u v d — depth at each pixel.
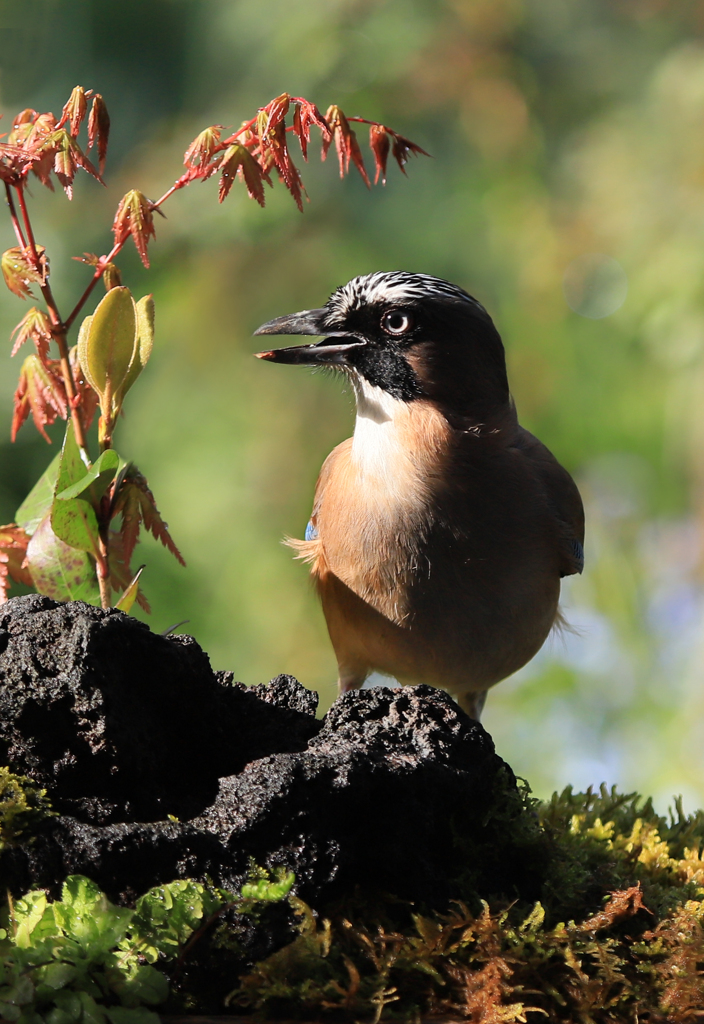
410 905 4.59
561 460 18.30
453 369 7.07
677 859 6.31
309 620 17.64
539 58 18.81
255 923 4.29
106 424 5.88
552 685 18.53
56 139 5.69
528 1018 4.36
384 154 6.30
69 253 17.45
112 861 4.28
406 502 6.89
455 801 4.79
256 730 5.01
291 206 17.25
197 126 17.80
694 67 17.58
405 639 7.22
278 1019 4.16
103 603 5.99
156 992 4.04
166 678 4.70
